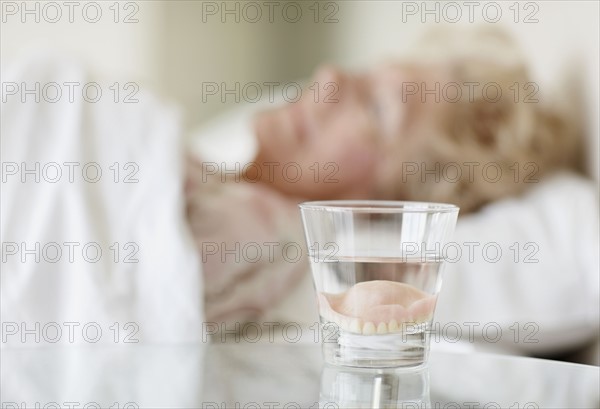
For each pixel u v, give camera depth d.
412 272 0.87
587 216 1.49
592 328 1.43
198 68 3.36
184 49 3.34
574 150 1.68
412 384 0.86
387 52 2.60
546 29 1.80
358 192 1.68
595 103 1.58
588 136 1.62
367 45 2.76
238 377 0.89
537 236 1.47
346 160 1.67
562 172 1.65
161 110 1.50
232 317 1.35
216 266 1.37
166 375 0.89
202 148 2.22
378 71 1.71
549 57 1.79
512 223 1.50
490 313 1.41
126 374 0.89
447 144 1.63
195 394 0.84
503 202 1.62
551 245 1.46
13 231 1.32
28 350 0.97
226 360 0.94
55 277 1.29
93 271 1.28
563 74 1.73
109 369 0.91
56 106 1.44
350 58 2.89
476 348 1.36
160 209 1.35
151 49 3.30
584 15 1.62
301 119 1.70
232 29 3.37
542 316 1.41
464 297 1.42
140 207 1.36
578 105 1.67
